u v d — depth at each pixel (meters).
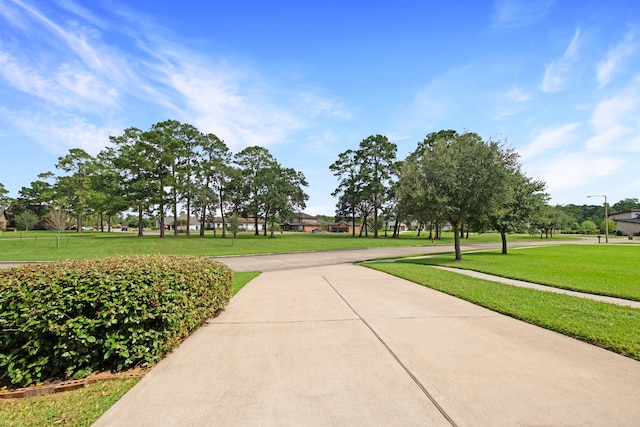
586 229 82.44
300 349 4.11
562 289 8.43
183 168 43.25
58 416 2.77
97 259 4.63
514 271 12.18
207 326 5.17
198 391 3.05
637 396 2.90
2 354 3.36
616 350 4.01
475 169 16.12
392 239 46.53
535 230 22.98
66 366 3.48
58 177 54.38
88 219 68.44
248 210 48.91
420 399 2.86
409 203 17.27
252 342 4.40
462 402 2.80
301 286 9.08
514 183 17.89
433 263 15.84
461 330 4.88
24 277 3.55
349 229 107.81
